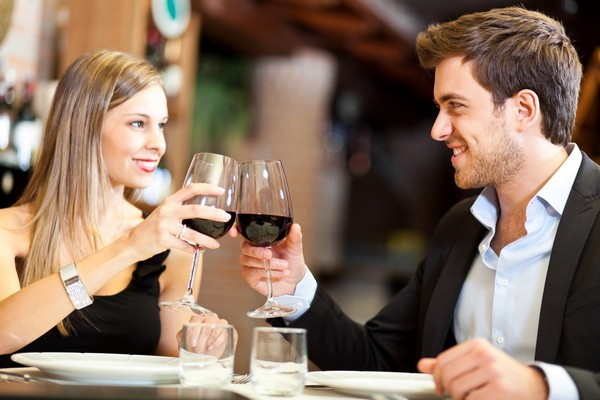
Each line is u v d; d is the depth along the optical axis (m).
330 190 11.09
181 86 4.93
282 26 7.70
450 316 2.21
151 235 1.95
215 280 8.11
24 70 4.23
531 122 2.12
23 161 3.73
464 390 1.48
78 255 2.52
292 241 2.12
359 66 9.47
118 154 2.52
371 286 11.48
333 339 2.27
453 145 2.19
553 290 1.96
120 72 2.54
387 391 1.61
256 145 8.84
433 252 2.37
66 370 1.64
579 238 1.99
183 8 4.93
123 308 2.46
